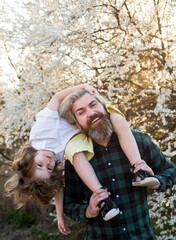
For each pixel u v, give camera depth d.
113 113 1.62
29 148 1.64
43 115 1.71
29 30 3.22
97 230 1.63
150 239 1.58
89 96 1.59
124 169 1.61
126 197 1.59
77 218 1.63
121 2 3.15
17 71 3.62
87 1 3.00
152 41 3.16
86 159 1.59
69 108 1.64
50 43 3.08
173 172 1.71
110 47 3.21
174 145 2.90
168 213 3.27
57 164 1.71
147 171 1.49
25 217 4.72
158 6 3.06
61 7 3.12
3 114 3.38
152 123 3.17
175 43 2.89
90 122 1.54
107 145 1.63
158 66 3.17
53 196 1.71
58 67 3.21
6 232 4.52
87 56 3.25
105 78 3.29
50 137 1.65
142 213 1.61
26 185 1.60
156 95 3.10
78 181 1.72
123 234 1.57
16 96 3.46
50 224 4.49
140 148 1.65
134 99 3.26
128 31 3.10
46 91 3.34
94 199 1.48
